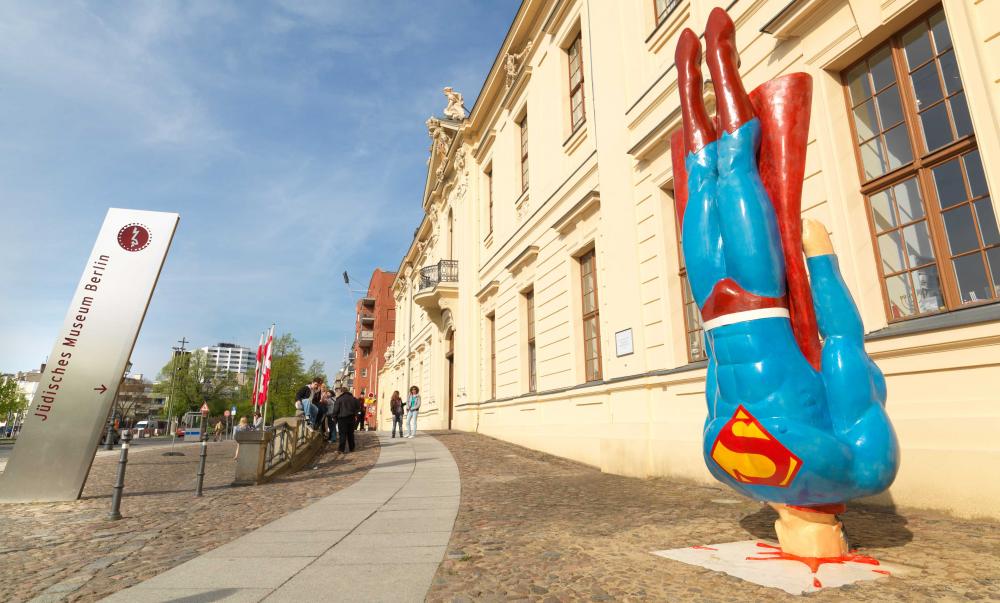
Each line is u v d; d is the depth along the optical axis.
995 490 4.23
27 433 7.68
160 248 8.72
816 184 5.99
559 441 11.51
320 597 3.07
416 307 32.56
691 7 8.26
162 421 91.50
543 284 13.34
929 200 5.04
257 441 8.89
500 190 17.41
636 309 9.09
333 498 6.79
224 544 4.48
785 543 3.41
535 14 14.92
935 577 2.99
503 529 4.77
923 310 5.07
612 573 3.34
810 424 2.97
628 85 9.86
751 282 3.14
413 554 3.98
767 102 3.48
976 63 4.58
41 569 3.98
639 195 9.27
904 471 4.88
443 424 22.81
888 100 5.48
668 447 7.86
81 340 8.13
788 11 6.14
